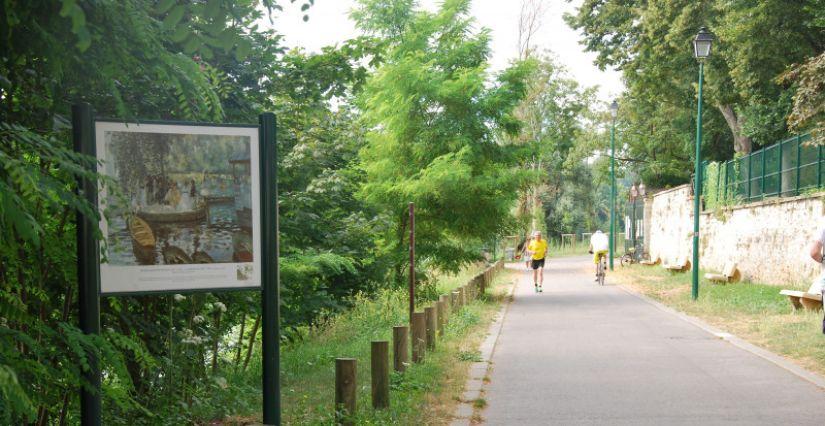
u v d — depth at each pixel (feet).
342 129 39.29
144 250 16.39
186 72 14.94
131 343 14.38
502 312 59.36
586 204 235.40
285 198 34.06
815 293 47.98
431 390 27.76
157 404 20.94
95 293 15.23
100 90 16.01
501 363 34.76
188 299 22.82
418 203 66.18
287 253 33.30
